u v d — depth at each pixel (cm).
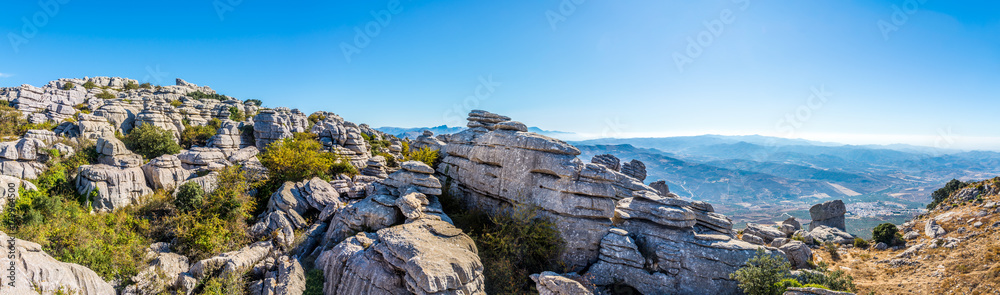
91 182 3528
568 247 3075
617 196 4300
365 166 5722
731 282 2805
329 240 2930
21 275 1655
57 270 1834
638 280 2897
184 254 2789
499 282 2605
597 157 6112
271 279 2333
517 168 3394
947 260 3362
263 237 3100
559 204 3145
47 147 4038
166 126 5816
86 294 1961
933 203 6188
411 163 3466
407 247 2205
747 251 2888
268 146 5509
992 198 4422
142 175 3900
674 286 2858
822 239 4700
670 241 3078
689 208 3322
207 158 4619
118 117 5612
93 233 2767
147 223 3125
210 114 7494
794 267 3581
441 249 2278
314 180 3838
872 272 3553
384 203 3022
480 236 3111
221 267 2461
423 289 1941
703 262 2866
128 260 2464
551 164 3222
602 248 3042
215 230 2978
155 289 2239
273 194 3694
